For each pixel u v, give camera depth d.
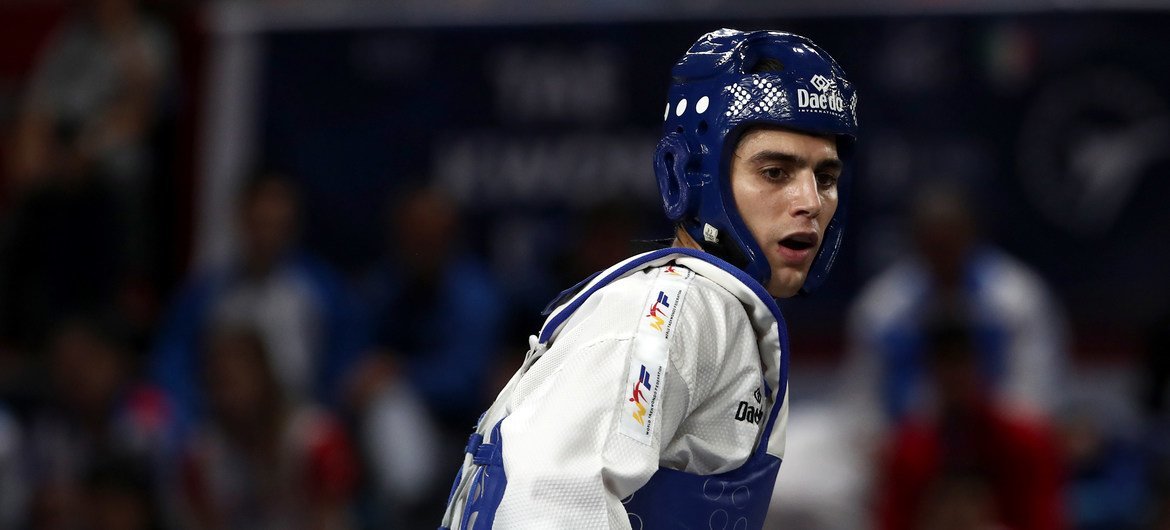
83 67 29.59
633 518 9.09
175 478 22.88
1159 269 27.45
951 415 22.11
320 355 25.47
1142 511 23.91
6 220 29.47
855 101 9.86
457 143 28.83
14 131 30.81
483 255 28.34
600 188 28.25
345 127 29.19
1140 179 27.55
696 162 9.64
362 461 24.08
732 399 9.26
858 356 25.48
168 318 26.41
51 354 24.45
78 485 22.70
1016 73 27.70
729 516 9.30
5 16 30.98
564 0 29.09
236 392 22.31
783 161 9.44
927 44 27.83
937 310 24.23
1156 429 24.81
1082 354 27.36
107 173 29.06
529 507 8.61
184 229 29.48
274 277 25.50
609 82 28.44
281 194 25.69
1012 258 27.64
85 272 28.94
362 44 29.30
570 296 10.30
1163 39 27.59
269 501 22.47
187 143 29.62
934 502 21.48
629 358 8.95
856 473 22.44
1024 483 21.95
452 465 24.97
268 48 29.56
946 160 27.70
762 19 28.09
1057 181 27.64
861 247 27.53
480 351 25.64
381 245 28.86
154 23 29.59
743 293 9.30
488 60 28.83
